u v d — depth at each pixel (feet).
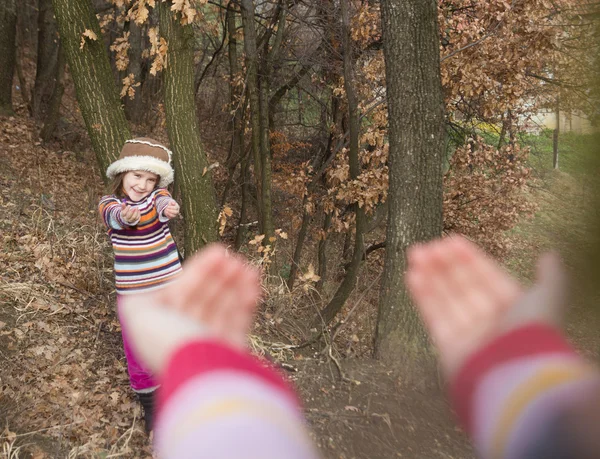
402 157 13.67
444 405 12.16
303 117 40.04
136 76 50.62
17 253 18.98
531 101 30.78
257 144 24.97
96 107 17.15
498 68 24.16
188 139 17.42
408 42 13.50
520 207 31.27
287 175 32.04
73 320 15.98
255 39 25.79
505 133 34.06
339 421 10.98
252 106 25.03
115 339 15.58
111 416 12.18
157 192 10.52
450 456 10.58
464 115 32.94
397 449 10.63
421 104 13.58
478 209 31.09
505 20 22.90
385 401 12.05
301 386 12.36
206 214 17.85
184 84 17.19
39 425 11.18
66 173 33.91
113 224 10.16
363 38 25.67
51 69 42.98
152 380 10.78
